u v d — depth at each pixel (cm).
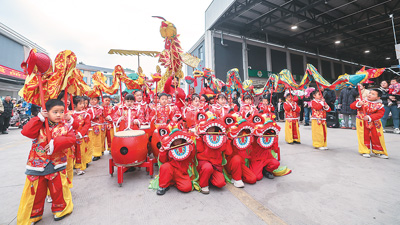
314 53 2212
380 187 244
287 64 1953
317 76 449
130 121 373
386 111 641
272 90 563
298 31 1717
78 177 313
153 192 252
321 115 445
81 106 327
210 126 246
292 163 350
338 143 500
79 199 235
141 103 416
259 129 280
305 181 271
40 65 179
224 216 191
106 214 200
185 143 245
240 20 1503
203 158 259
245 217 188
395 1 1247
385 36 1828
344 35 1736
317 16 1430
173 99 459
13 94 1623
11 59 1523
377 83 2753
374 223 172
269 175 287
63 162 197
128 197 238
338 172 300
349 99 704
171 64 373
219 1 1192
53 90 196
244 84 545
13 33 1509
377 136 371
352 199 216
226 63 1579
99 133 420
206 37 1502
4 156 451
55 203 192
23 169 354
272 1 1206
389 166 322
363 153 387
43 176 186
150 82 521
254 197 230
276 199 222
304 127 851
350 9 1356
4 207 220
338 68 2453
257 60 1761
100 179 303
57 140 179
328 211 193
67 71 204
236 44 1631
